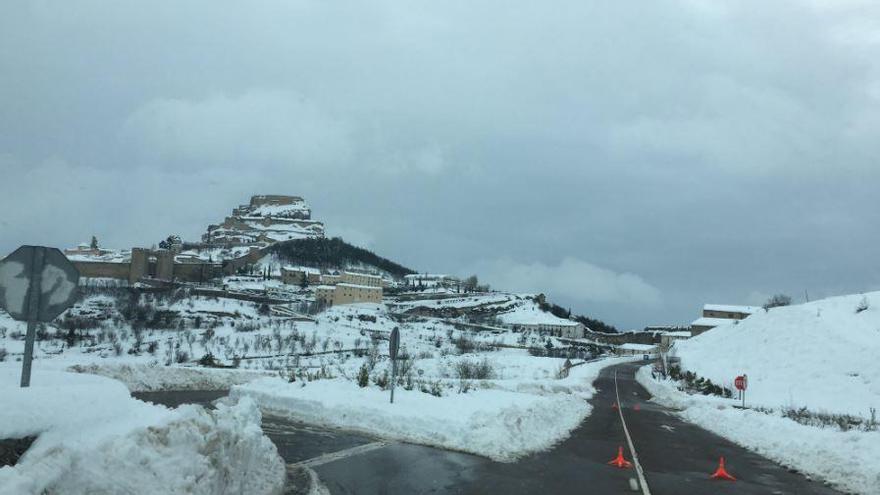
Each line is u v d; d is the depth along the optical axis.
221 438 8.12
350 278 190.38
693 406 30.81
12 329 79.44
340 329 116.25
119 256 199.25
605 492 11.55
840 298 61.28
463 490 11.12
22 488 5.05
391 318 148.38
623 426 23.27
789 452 17.14
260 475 9.85
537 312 182.12
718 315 133.12
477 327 149.62
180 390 29.38
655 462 15.38
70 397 7.00
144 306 111.00
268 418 19.45
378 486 11.14
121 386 8.55
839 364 43.06
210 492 7.41
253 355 82.06
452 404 19.95
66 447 5.91
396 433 17.02
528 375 57.50
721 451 17.97
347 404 19.47
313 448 14.73
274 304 140.00
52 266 7.67
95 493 5.88
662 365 69.12
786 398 39.12
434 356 88.00
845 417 29.05
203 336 95.25
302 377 27.75
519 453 15.26
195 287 145.62
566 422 22.00
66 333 83.25
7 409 6.09
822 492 12.74
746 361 51.72
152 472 6.64
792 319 55.56
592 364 81.75
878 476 13.34
